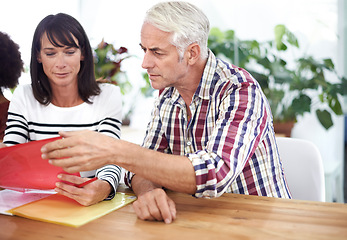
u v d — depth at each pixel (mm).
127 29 3557
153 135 1372
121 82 3320
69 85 1429
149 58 1146
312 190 1408
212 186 973
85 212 966
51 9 3029
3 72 1771
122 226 877
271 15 3275
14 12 2543
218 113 1224
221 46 3320
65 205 1024
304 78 3127
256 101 1126
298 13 3195
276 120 3184
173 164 961
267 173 1276
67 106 1473
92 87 1472
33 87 1438
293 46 3213
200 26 1160
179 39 1119
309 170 1417
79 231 848
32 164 998
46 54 1354
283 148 1458
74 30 1361
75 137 908
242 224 877
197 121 1282
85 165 917
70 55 1362
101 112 1474
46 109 1460
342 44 3148
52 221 903
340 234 818
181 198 1074
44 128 1455
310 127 3221
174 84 1238
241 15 3355
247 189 1252
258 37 3330
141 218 924
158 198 952
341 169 3141
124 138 2838
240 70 1241
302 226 862
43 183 1053
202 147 1285
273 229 847
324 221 891
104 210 985
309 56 3123
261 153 1263
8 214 963
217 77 1235
